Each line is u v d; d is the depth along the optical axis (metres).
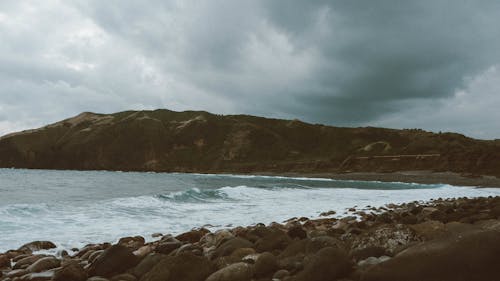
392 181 64.81
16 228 9.49
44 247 7.20
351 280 3.41
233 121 159.62
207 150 146.12
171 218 11.94
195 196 19.97
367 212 13.52
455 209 12.02
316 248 4.84
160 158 139.62
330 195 24.06
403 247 4.36
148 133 144.62
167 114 175.38
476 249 2.85
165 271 3.96
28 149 131.50
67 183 39.03
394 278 2.98
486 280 2.70
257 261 4.11
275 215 13.05
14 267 5.61
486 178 56.12
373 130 149.00
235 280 3.74
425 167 78.75
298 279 3.50
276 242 5.58
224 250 5.30
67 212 12.62
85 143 136.38
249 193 23.23
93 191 27.52
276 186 36.25
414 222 8.35
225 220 11.62
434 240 3.13
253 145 143.75
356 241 4.83
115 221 11.07
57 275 4.41
